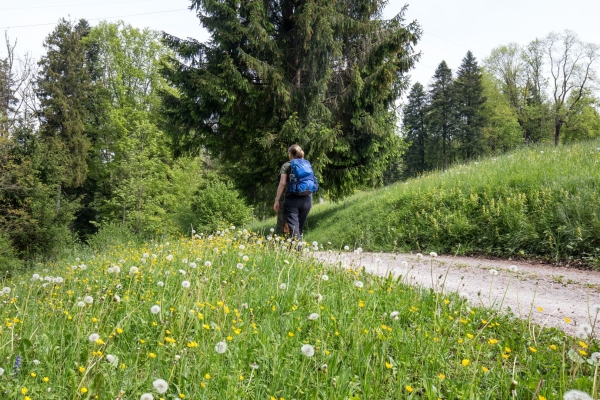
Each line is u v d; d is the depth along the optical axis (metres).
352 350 2.97
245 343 2.99
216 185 25.66
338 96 14.77
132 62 35.94
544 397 2.26
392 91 15.30
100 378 2.44
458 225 9.34
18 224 20.03
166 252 7.16
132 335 3.31
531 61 50.56
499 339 3.40
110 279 5.21
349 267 5.65
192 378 2.55
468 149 51.06
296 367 2.74
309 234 14.84
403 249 9.98
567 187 8.71
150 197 27.84
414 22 13.93
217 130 14.02
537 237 7.86
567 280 5.73
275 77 12.91
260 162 14.42
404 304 4.00
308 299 4.09
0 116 22.47
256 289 4.36
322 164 13.64
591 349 3.01
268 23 13.32
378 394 2.48
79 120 31.20
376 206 13.13
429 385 2.58
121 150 32.56
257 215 17.61
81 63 33.44
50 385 2.50
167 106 14.01
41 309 4.02
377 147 15.21
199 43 13.59
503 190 9.73
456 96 51.81
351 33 14.74
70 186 30.34
